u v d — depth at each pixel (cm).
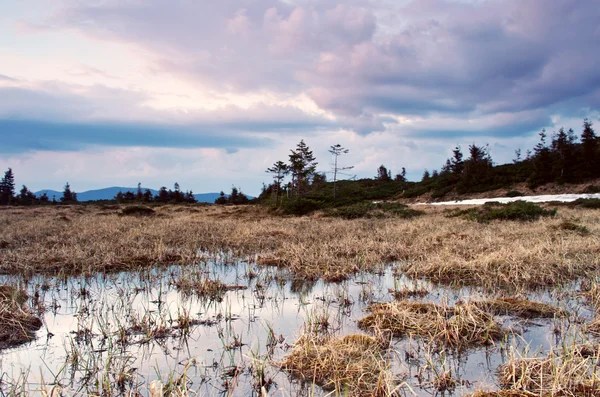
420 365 412
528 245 1002
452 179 5331
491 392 346
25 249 1084
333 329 525
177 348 477
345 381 374
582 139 4506
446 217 2009
